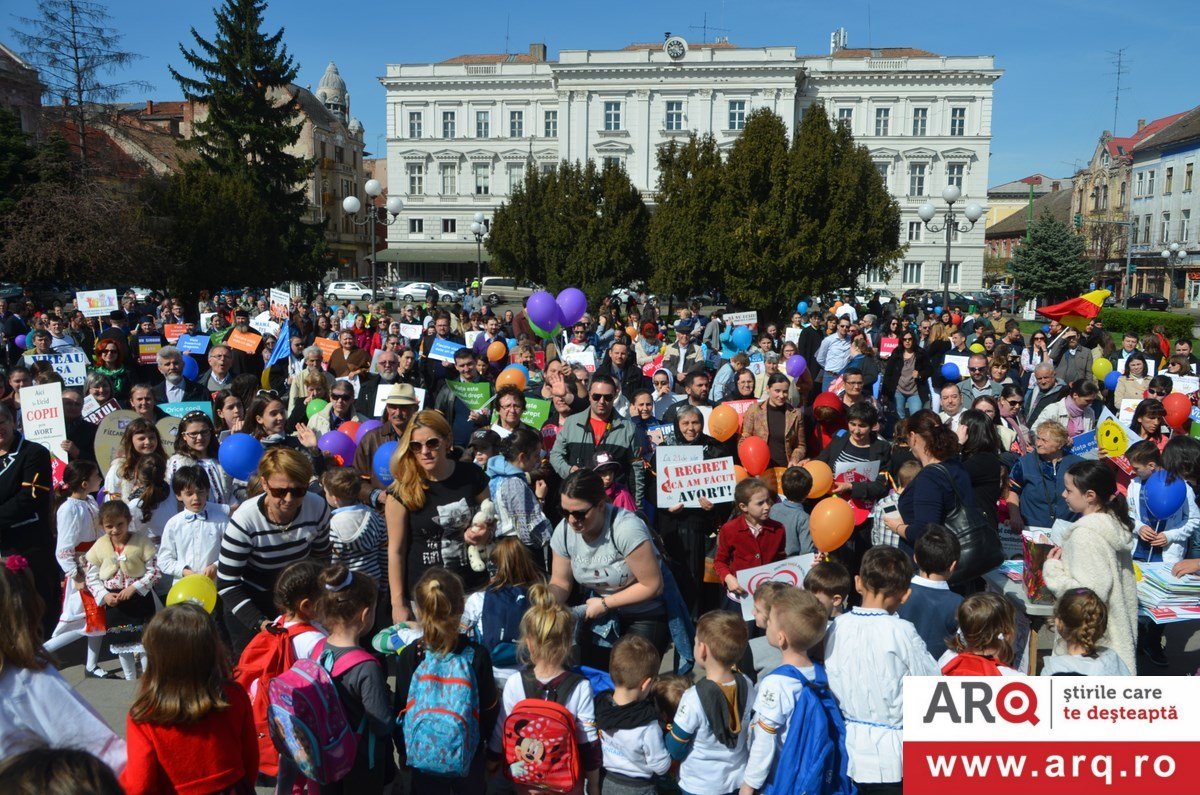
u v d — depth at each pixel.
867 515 6.27
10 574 2.85
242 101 44.75
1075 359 12.30
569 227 41.22
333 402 7.93
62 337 13.97
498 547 4.44
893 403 12.52
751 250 29.89
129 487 6.15
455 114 64.81
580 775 3.70
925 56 60.31
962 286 61.75
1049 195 97.00
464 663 3.70
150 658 3.02
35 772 1.78
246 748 3.25
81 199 31.75
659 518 6.46
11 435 5.95
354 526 4.97
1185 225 62.09
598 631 4.67
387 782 4.21
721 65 58.72
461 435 8.16
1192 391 10.52
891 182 61.22
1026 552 5.05
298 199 47.19
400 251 65.88
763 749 3.57
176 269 37.31
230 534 4.68
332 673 3.68
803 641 3.67
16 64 50.06
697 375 7.84
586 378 8.84
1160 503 5.74
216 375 9.47
